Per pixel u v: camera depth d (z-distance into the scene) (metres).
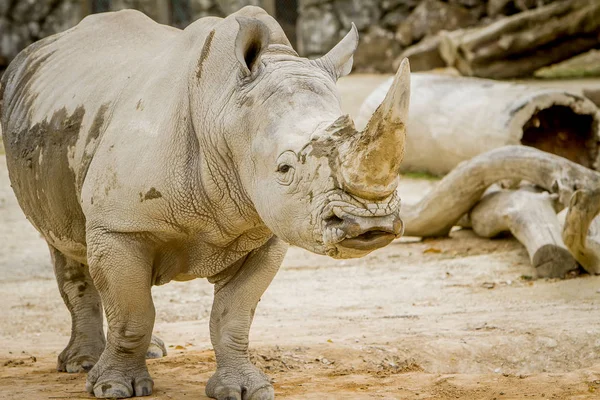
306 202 10.51
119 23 14.93
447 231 27.03
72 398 13.20
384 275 23.69
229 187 12.12
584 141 33.38
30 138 14.52
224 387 13.12
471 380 14.45
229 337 13.46
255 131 11.41
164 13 63.78
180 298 22.31
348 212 10.07
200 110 12.22
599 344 16.23
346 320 18.97
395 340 16.45
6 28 64.06
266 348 16.00
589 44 49.94
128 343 13.17
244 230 12.62
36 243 29.08
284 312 20.30
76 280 15.44
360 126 36.94
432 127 34.47
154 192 12.34
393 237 10.21
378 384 14.23
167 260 13.10
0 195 36.12
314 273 24.38
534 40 49.47
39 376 14.90
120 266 12.64
